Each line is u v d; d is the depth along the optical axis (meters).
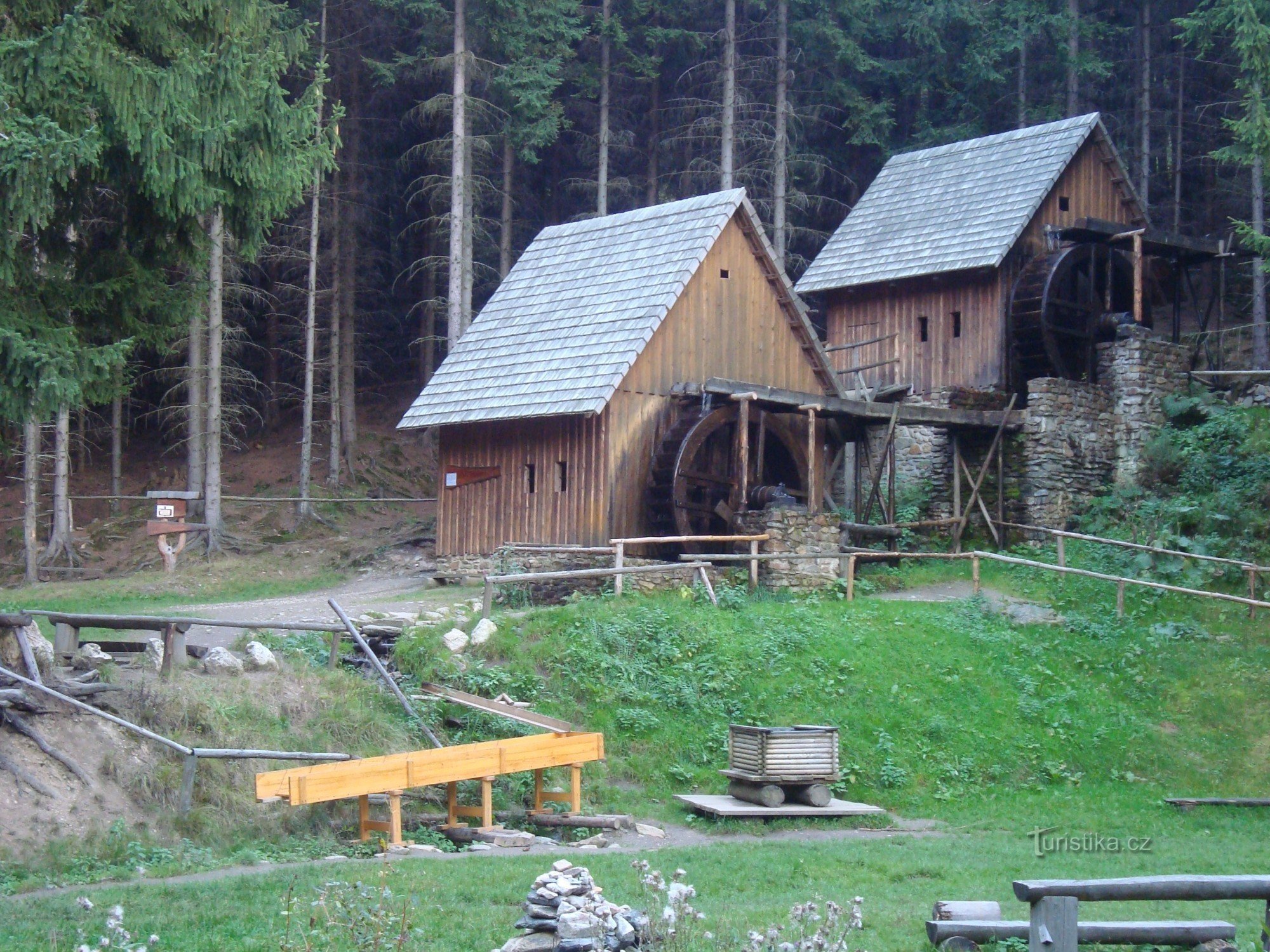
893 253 33.56
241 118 14.25
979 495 29.59
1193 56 44.00
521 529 26.53
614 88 43.94
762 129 42.91
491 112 39.56
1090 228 30.80
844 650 20.55
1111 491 29.75
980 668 20.81
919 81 43.03
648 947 9.19
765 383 27.77
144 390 45.50
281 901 10.50
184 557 32.25
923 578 26.17
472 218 38.22
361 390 45.53
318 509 37.06
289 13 37.22
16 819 12.67
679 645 19.81
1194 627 22.86
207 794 14.02
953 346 32.34
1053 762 18.86
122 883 11.74
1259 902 12.37
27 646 13.91
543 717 16.09
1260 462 27.86
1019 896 8.81
